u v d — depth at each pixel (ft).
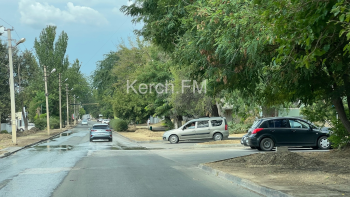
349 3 20.24
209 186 30.89
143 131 157.48
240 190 28.91
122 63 164.86
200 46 34.22
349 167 36.88
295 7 21.08
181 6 41.06
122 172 40.22
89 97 519.19
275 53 30.76
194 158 55.11
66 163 50.31
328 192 24.95
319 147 62.90
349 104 39.70
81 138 129.39
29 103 265.34
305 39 21.94
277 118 63.93
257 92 42.55
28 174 39.75
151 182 33.17
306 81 34.94
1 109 148.66
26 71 159.74
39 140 113.39
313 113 51.44
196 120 95.76
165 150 73.31
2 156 63.93
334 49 27.32
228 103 106.11
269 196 26.13
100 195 27.40
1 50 151.02
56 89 276.00
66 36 249.96
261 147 62.90
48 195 27.81
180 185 31.45
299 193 24.66
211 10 31.94
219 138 94.73
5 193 28.78
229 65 33.50
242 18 27.55
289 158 40.78
